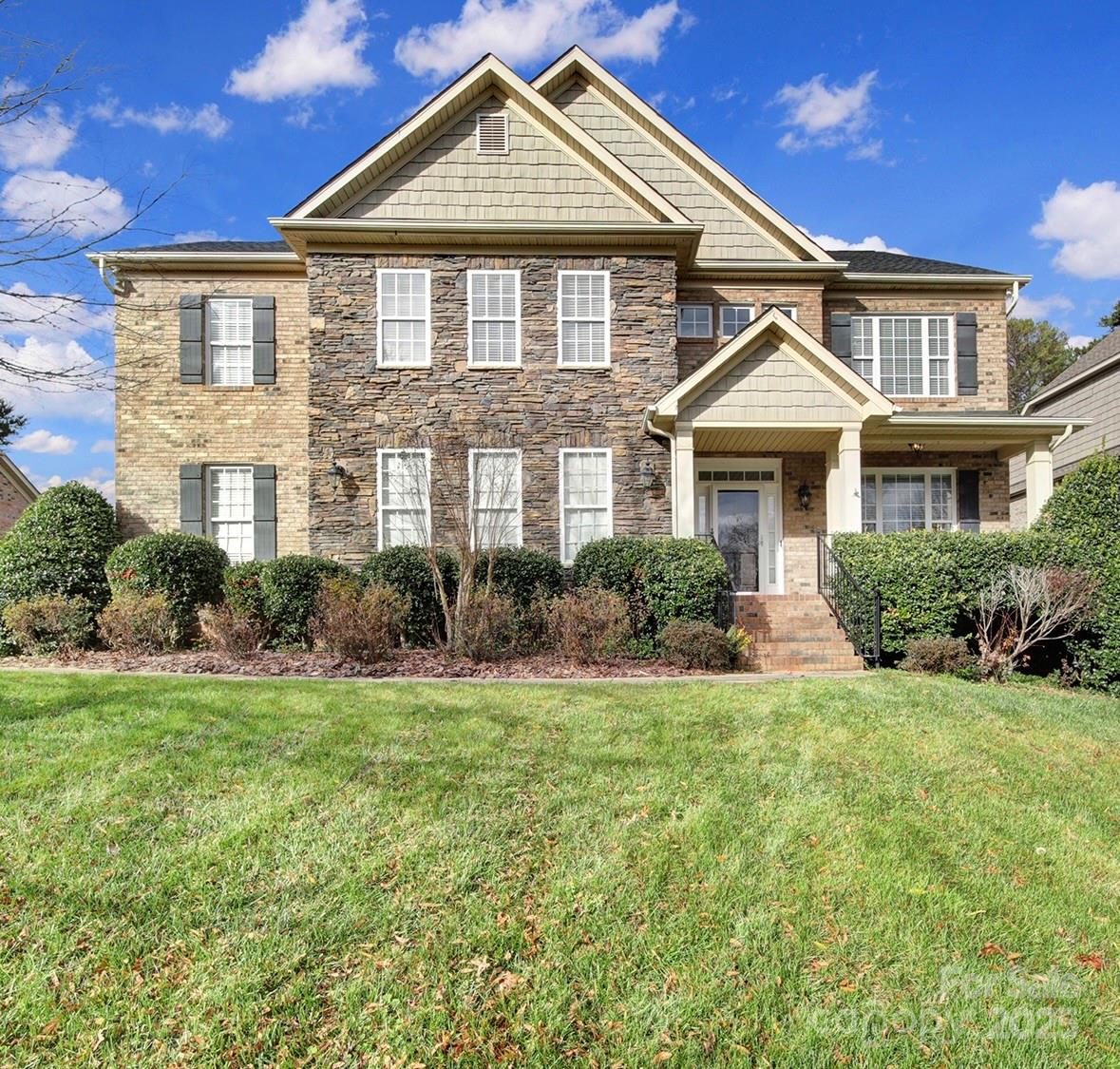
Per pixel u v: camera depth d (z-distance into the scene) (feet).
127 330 25.39
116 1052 8.25
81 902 10.77
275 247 46.80
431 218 39.14
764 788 15.37
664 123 45.06
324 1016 8.81
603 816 13.78
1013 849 13.33
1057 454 63.00
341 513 38.01
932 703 22.43
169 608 32.96
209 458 42.80
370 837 12.75
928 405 45.70
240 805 13.85
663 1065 8.16
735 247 45.16
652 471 39.01
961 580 30.96
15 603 33.65
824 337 45.39
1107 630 28.96
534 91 39.01
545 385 38.99
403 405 38.47
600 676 27.27
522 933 10.32
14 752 16.38
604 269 39.47
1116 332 61.82
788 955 10.03
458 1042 8.44
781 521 43.27
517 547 36.65
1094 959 10.30
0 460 63.21
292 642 33.50
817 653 31.37
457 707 20.90
